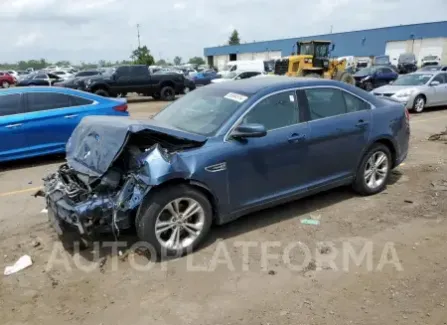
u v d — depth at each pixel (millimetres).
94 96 8648
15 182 6797
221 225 4734
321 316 3090
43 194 4367
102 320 3117
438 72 15477
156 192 3818
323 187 5031
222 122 4289
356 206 5230
